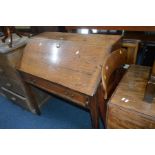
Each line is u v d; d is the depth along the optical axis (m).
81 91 1.06
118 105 1.01
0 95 2.32
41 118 1.85
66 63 1.21
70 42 1.29
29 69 1.38
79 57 1.18
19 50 1.51
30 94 1.68
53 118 1.84
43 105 2.02
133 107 0.98
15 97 1.89
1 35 1.82
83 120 1.77
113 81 1.33
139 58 2.08
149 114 0.92
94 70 1.08
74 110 1.92
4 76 1.72
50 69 1.26
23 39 1.64
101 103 1.22
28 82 1.50
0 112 2.02
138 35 1.88
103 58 1.09
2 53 1.39
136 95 1.07
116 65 1.21
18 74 1.52
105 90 1.02
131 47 1.76
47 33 1.62
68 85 1.12
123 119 1.04
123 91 1.12
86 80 1.07
